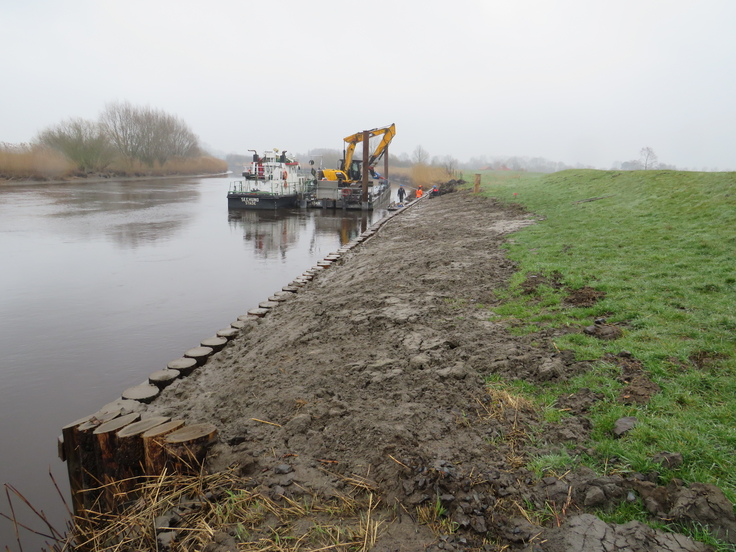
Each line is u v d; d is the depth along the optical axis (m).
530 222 15.73
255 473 3.85
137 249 17.11
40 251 16.23
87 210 28.44
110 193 42.06
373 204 32.94
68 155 58.25
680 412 3.84
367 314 7.60
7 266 13.98
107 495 4.22
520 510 3.08
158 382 6.16
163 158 81.31
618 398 4.20
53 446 5.41
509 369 5.04
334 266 14.05
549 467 3.42
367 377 5.22
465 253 11.77
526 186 28.70
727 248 8.18
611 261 8.62
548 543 2.80
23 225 21.78
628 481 3.15
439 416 4.24
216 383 6.25
